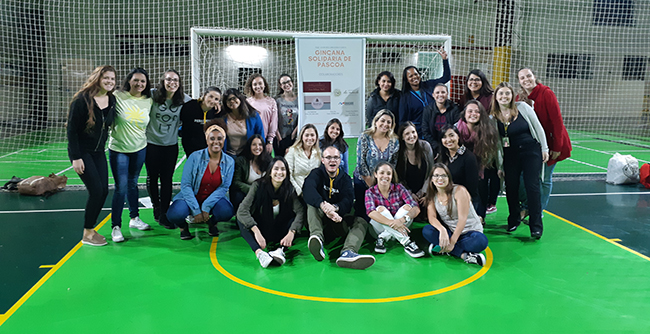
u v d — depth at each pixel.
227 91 4.94
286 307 3.20
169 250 4.39
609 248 4.48
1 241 4.61
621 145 12.56
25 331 2.87
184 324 2.96
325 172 4.34
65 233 4.89
